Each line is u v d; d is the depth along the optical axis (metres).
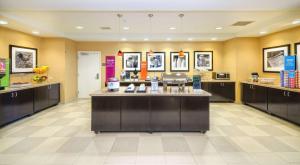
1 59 4.73
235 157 3.15
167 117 4.22
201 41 8.48
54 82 7.11
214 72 8.22
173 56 8.60
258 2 3.79
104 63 8.66
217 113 6.20
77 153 3.30
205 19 5.32
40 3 3.86
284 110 5.14
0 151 3.37
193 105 4.21
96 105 4.20
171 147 3.55
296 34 5.58
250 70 7.59
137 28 6.60
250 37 7.52
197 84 4.56
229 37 7.62
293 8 4.14
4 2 3.79
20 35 6.29
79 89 8.79
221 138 4.00
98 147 3.55
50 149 3.46
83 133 4.29
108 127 4.21
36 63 7.14
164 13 4.78
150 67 8.62
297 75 4.80
